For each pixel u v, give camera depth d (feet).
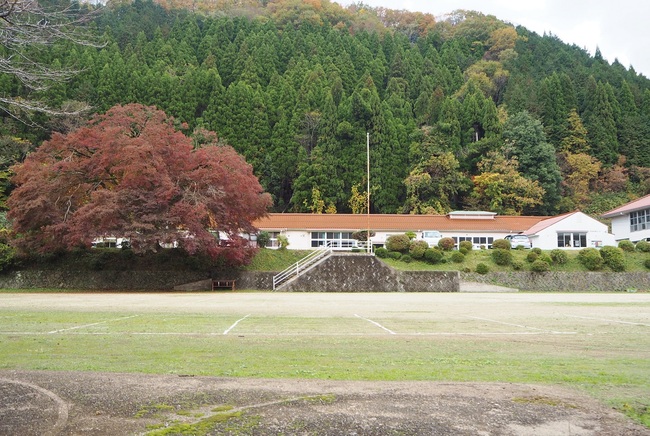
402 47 342.23
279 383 19.57
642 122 262.47
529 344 30.96
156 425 14.82
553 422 15.31
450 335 35.09
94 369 22.53
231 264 121.08
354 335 34.91
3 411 15.97
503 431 14.57
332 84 266.36
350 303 71.87
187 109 241.14
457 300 81.71
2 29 26.27
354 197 215.10
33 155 115.65
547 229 162.61
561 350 28.68
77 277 117.19
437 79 290.97
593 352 27.96
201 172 110.22
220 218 113.29
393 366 23.59
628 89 278.46
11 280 115.85
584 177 240.12
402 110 259.80
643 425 15.15
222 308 60.59
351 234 168.55
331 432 14.40
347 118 231.30
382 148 225.15
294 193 223.51
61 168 110.52
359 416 15.60
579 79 298.56
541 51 361.10
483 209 221.25
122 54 273.95
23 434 14.20
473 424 15.05
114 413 15.81
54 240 108.47
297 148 235.40
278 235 151.23
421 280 122.31
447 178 217.97
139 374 21.13
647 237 162.20
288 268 127.65
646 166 253.03
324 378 20.72
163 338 33.09
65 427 14.65
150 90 239.30
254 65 282.56
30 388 18.51
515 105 263.08
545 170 222.89
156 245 115.03
